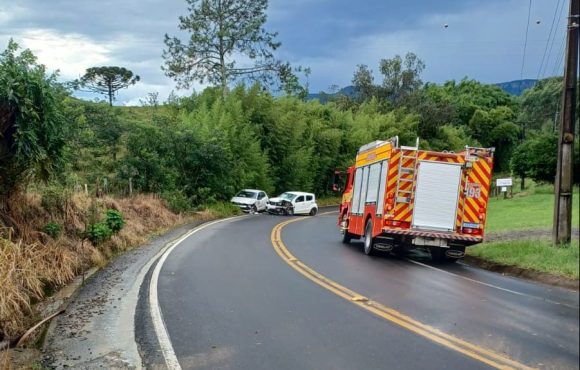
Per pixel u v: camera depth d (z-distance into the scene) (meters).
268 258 14.06
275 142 45.69
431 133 69.44
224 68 48.09
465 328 7.08
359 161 18.05
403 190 14.22
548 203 18.39
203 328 7.26
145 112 36.81
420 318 7.68
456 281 10.96
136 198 24.39
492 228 18.59
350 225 17.95
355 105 69.81
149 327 7.37
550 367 5.23
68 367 5.93
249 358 6.00
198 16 47.16
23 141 10.41
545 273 10.45
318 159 51.44
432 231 14.20
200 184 33.16
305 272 11.80
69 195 14.07
